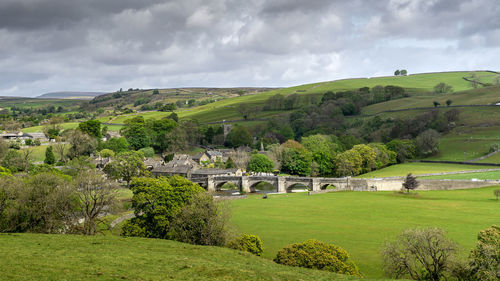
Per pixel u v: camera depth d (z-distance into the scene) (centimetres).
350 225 9650
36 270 4050
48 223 7850
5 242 5438
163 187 8381
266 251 7619
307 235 8781
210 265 4903
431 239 5812
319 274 5144
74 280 3847
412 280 5241
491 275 5059
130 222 8275
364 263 6838
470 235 8300
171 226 7806
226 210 7950
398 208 11550
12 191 8000
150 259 4991
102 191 8394
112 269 4331
